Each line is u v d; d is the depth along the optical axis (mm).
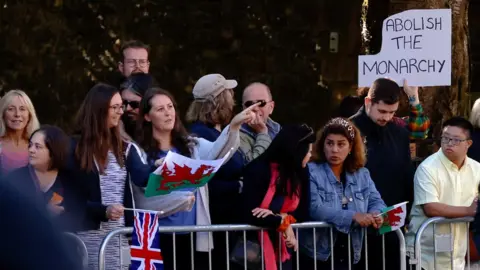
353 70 42938
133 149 18875
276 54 42844
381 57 23703
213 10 42594
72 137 18656
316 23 43000
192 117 20578
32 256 9727
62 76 40969
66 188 18094
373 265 20422
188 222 19375
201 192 19453
